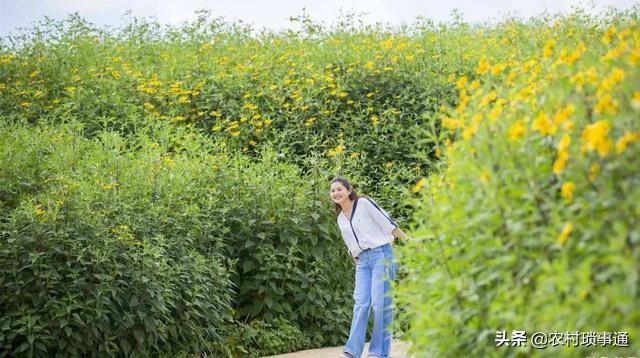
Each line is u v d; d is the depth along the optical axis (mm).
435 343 5438
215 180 11930
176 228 10758
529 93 5855
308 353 10883
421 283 5824
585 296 4379
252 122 14859
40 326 9000
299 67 16500
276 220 11727
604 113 4910
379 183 13758
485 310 5152
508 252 4984
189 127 14984
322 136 14570
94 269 9383
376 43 17688
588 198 4629
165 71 16922
